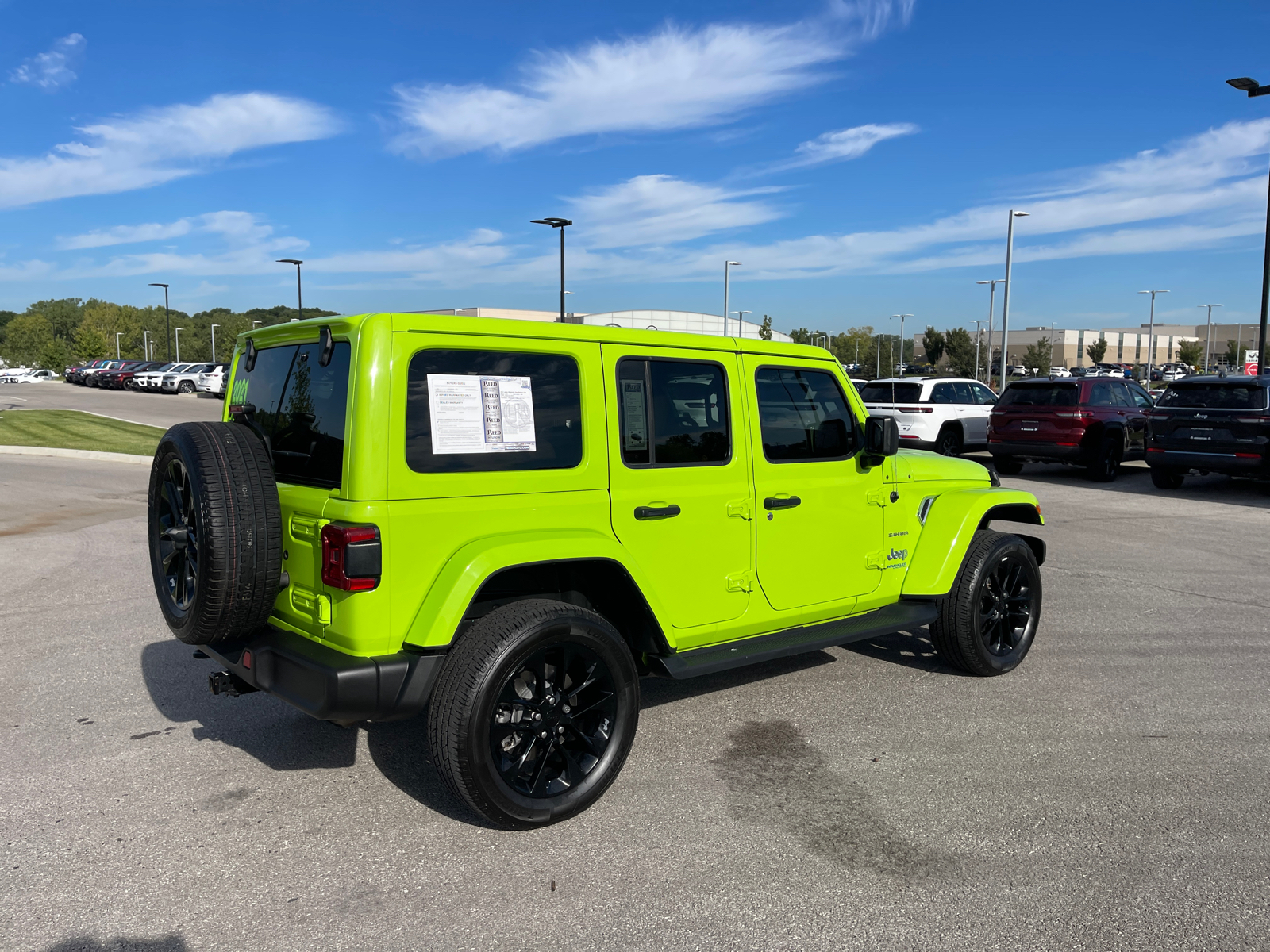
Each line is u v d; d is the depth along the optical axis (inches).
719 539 163.6
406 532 126.7
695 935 111.1
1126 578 312.3
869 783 154.1
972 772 158.6
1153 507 480.4
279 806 145.3
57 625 247.3
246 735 173.9
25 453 690.2
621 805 145.6
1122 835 136.3
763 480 170.1
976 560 202.5
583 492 144.8
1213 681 207.8
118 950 107.9
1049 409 585.6
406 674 127.3
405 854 130.3
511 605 135.3
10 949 107.7
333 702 123.1
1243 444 496.4
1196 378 524.1
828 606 185.2
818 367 181.6
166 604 145.7
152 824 138.9
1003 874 125.1
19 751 166.1
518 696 134.8
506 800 131.2
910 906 117.5
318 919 114.5
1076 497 518.0
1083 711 188.7
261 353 157.0
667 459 156.3
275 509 133.3
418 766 160.7
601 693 143.3
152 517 149.9
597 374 146.7
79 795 148.9
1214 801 147.4
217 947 108.7
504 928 112.6
